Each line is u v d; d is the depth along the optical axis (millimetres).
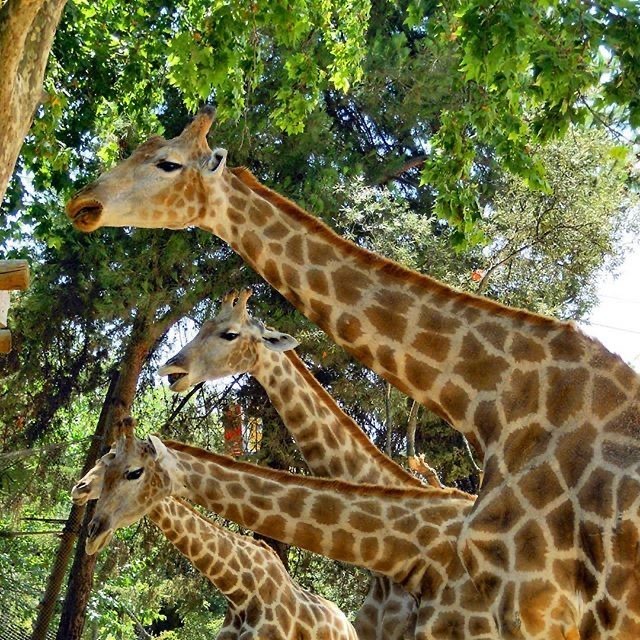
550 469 5340
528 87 10281
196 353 9383
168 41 13258
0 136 6402
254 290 16391
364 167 17781
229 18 10805
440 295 5883
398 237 16000
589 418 5383
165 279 16469
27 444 16891
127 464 8719
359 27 12211
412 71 17297
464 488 17812
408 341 5832
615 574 5066
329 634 10156
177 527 9641
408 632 7668
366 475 9117
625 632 5039
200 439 17250
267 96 16031
